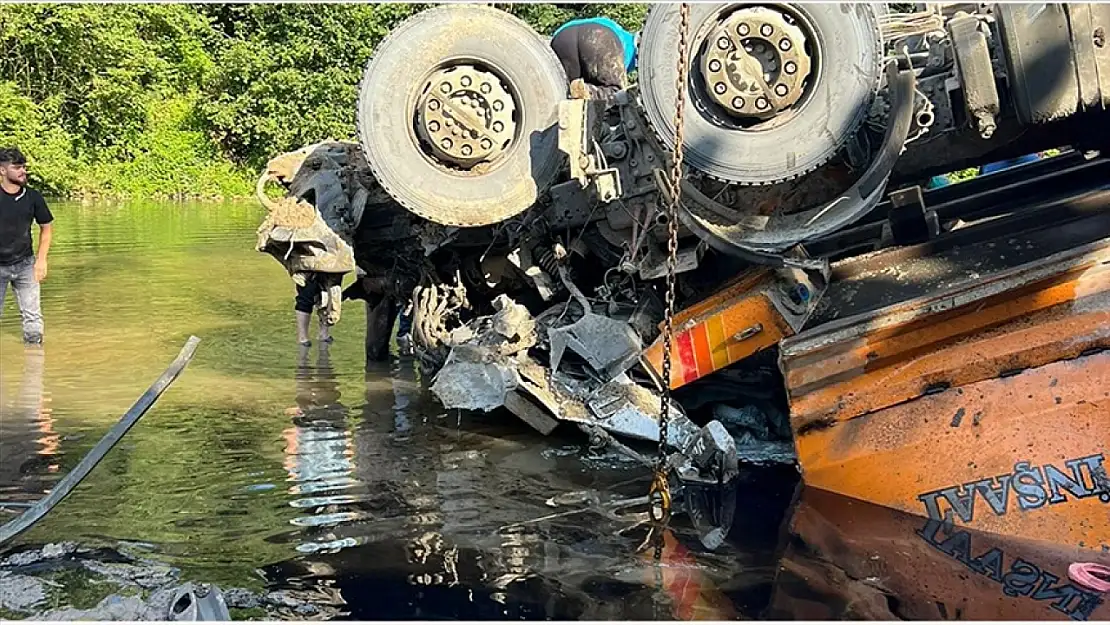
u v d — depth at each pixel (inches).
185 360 174.6
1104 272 173.9
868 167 221.0
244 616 134.6
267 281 484.1
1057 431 166.2
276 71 1406.3
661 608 137.5
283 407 253.6
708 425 201.6
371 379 290.5
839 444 183.9
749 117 213.0
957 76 210.7
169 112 1390.3
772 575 148.8
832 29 207.6
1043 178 256.2
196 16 1449.3
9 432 222.8
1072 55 200.1
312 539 163.2
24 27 1240.2
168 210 1035.9
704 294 238.7
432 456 212.5
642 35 212.1
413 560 154.8
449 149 243.0
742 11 208.8
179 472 197.8
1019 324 177.3
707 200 219.0
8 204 316.2
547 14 1298.0
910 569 150.4
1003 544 159.6
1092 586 143.8
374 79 242.2
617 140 238.1
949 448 173.0
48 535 162.9
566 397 230.1
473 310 287.7
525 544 161.8
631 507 180.5
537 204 255.6
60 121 1285.7
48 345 323.0
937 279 198.7
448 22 242.2
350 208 272.8
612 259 257.4
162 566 151.1
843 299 203.2
